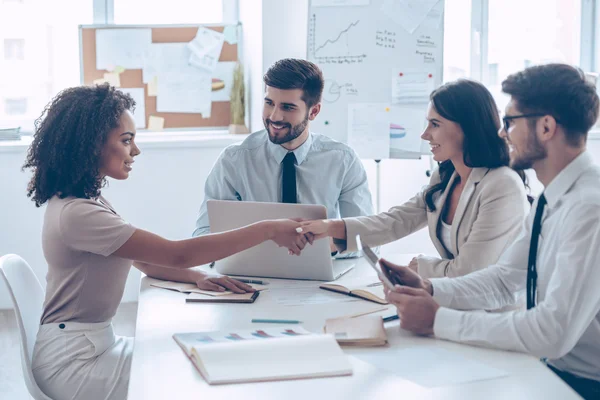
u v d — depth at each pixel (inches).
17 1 160.2
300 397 49.1
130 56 162.1
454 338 60.0
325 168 103.3
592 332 61.9
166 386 51.2
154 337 62.4
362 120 143.9
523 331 56.9
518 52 169.9
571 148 61.6
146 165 158.1
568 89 60.3
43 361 73.1
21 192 154.5
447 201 83.4
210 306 72.5
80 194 74.7
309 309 71.1
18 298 73.9
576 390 63.0
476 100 76.1
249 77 165.3
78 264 73.5
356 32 141.8
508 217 75.2
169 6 167.5
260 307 71.9
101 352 73.8
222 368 52.8
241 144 103.6
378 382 51.6
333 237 86.8
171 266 73.4
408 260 92.8
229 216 81.7
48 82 164.2
